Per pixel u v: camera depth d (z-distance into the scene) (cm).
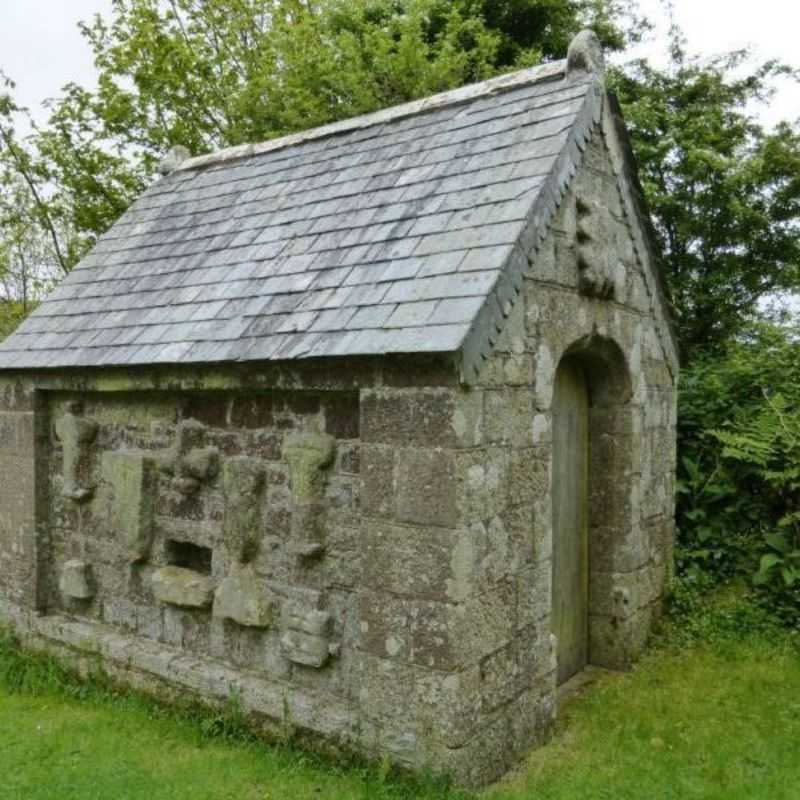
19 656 555
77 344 528
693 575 614
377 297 387
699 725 433
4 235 1441
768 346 795
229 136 1275
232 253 520
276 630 434
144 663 488
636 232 532
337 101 1185
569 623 513
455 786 349
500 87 508
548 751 406
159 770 393
